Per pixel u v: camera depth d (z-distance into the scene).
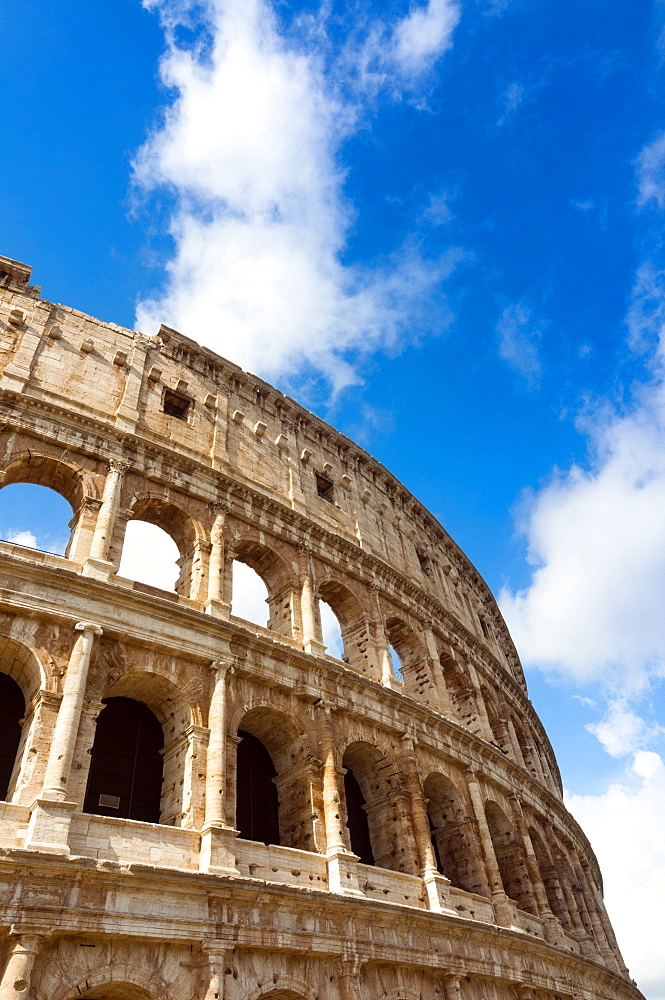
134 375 43.50
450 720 44.00
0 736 29.02
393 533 58.03
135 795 30.70
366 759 39.81
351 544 47.41
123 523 35.84
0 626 28.11
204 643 32.94
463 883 40.38
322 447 55.97
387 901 32.62
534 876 45.66
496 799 46.69
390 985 30.36
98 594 30.70
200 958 24.70
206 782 29.45
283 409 53.94
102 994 24.17
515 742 58.91
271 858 29.62
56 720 26.92
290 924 27.56
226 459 44.50
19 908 21.77
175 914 24.66
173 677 31.48
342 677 37.88
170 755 31.33
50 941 22.42
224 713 31.47
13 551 31.03
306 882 30.17
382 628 46.38
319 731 35.59
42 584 29.73
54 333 41.22
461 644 57.19
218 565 37.81
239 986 25.27
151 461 39.31
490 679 60.38
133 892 24.17
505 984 36.69
